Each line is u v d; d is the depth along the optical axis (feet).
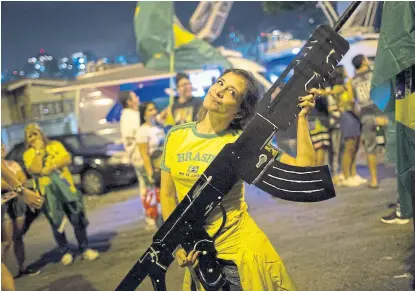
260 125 6.52
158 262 6.78
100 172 23.70
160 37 22.06
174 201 7.35
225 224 6.79
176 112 15.92
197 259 6.77
